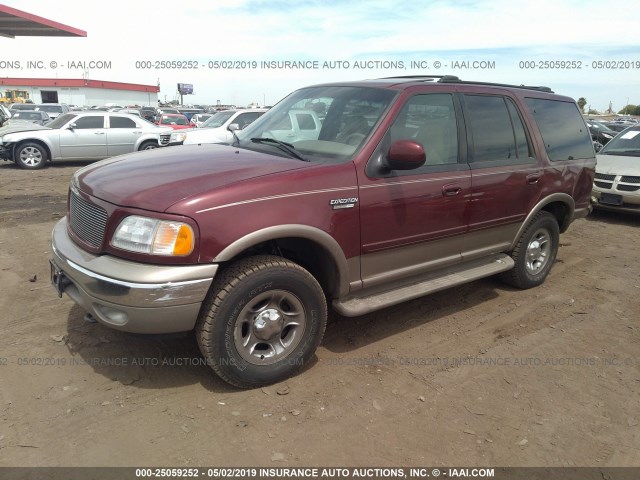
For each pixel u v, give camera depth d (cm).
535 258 505
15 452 255
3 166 1396
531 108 476
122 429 275
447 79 415
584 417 304
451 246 405
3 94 4962
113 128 1448
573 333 414
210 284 281
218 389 315
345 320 421
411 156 324
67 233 342
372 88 385
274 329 313
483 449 273
